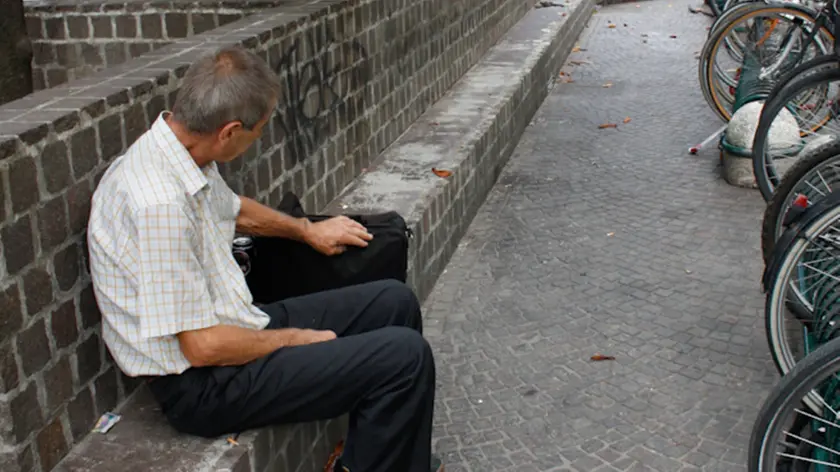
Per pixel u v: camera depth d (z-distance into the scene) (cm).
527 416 329
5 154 204
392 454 243
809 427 277
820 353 234
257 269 302
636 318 398
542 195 561
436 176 466
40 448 222
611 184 575
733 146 552
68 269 229
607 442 312
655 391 341
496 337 389
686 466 297
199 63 220
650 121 720
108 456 232
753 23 626
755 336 378
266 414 237
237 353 227
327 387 235
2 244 205
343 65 434
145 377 234
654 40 1081
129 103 253
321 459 292
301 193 389
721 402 332
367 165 484
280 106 362
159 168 216
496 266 461
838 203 294
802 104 513
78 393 236
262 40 342
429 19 595
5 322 207
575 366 362
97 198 222
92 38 454
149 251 209
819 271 308
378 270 302
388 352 237
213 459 230
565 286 434
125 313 221
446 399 343
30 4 452
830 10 548
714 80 650
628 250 471
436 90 628
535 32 904
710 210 521
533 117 755
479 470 300
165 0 438
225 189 257
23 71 396
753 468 252
